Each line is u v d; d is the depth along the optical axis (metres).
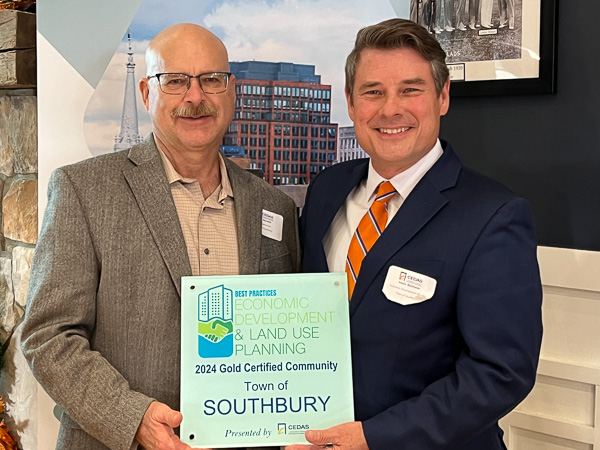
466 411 1.33
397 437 1.34
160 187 1.55
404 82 1.43
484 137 2.04
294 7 2.19
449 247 1.39
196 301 1.46
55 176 1.55
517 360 1.33
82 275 1.47
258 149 2.24
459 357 1.40
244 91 2.22
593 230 1.85
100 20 2.28
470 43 2.01
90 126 2.32
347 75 1.53
